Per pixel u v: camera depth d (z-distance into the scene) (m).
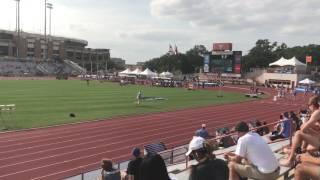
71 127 29.58
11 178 16.83
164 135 27.89
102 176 12.23
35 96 53.59
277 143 13.85
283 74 113.38
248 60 155.50
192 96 64.88
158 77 112.56
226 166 6.17
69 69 174.00
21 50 181.38
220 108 47.72
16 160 19.77
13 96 52.59
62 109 40.06
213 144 6.29
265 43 172.88
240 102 57.69
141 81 104.81
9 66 153.62
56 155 21.05
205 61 104.94
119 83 97.12
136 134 27.84
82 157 20.83
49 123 30.91
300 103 58.16
